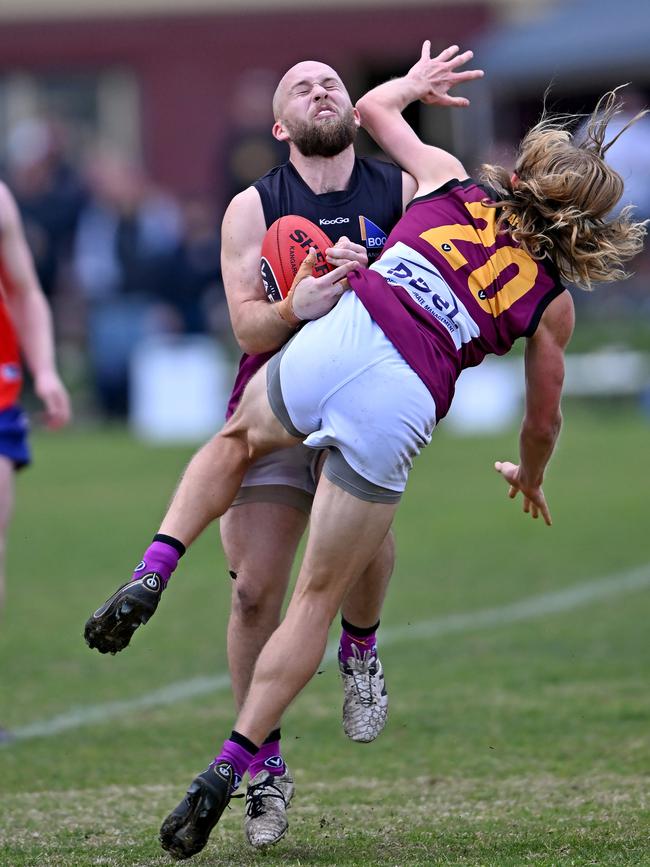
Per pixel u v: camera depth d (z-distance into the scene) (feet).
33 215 186.80
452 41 267.39
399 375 49.62
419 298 50.85
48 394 73.92
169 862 50.29
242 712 49.80
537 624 89.51
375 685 57.72
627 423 186.50
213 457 53.52
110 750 66.74
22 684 78.84
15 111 277.85
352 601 56.70
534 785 59.52
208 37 272.31
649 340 193.16
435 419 50.67
